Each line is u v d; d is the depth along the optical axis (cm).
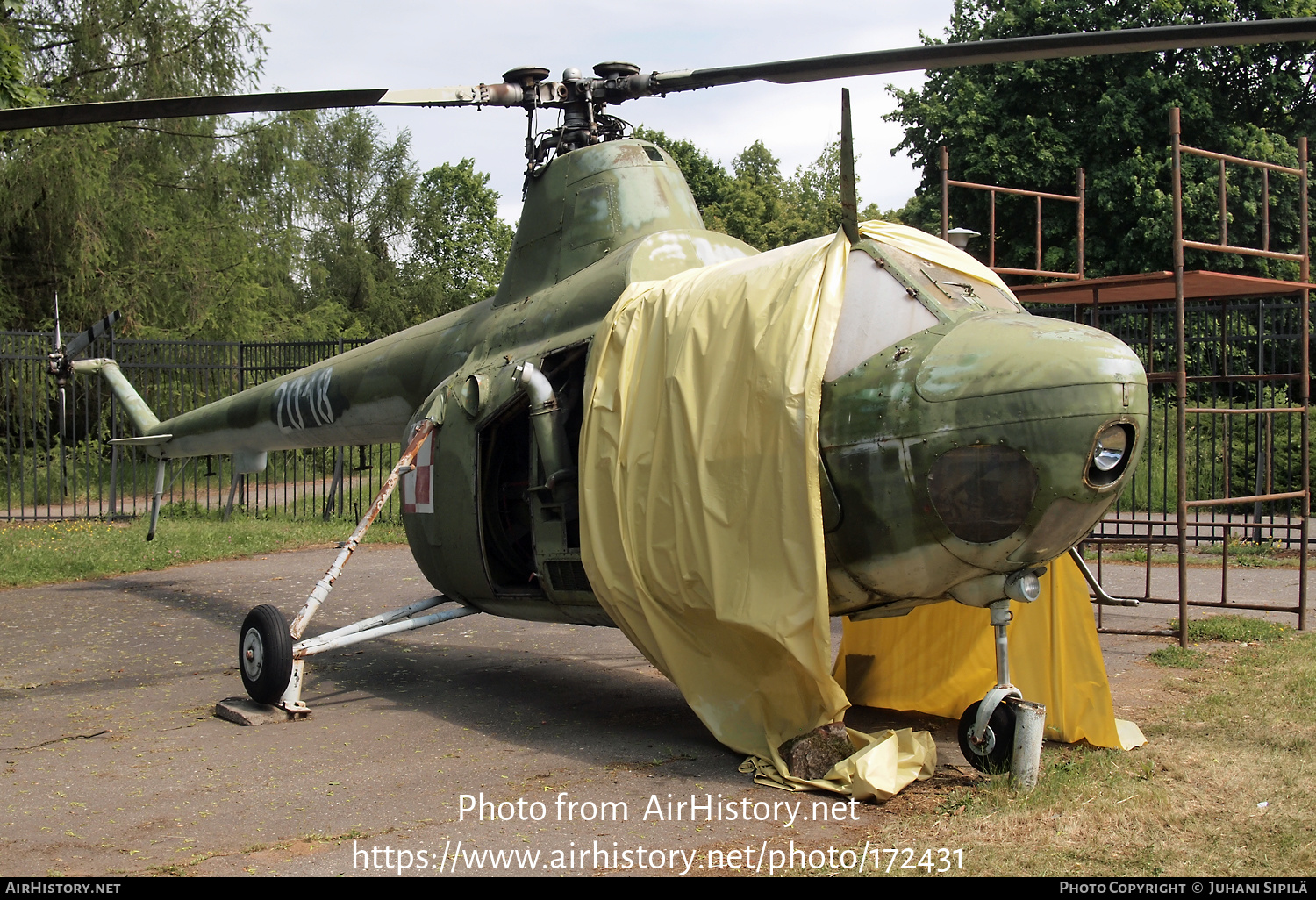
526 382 643
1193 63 2356
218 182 2734
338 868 414
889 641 683
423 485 750
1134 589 1102
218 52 2592
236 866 417
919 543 493
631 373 590
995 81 2417
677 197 715
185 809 489
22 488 1819
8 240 2414
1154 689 700
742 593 520
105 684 758
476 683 765
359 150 5122
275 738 619
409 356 841
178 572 1324
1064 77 2381
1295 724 595
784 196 5734
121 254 2531
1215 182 2219
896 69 521
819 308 525
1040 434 459
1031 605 607
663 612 570
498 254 6019
